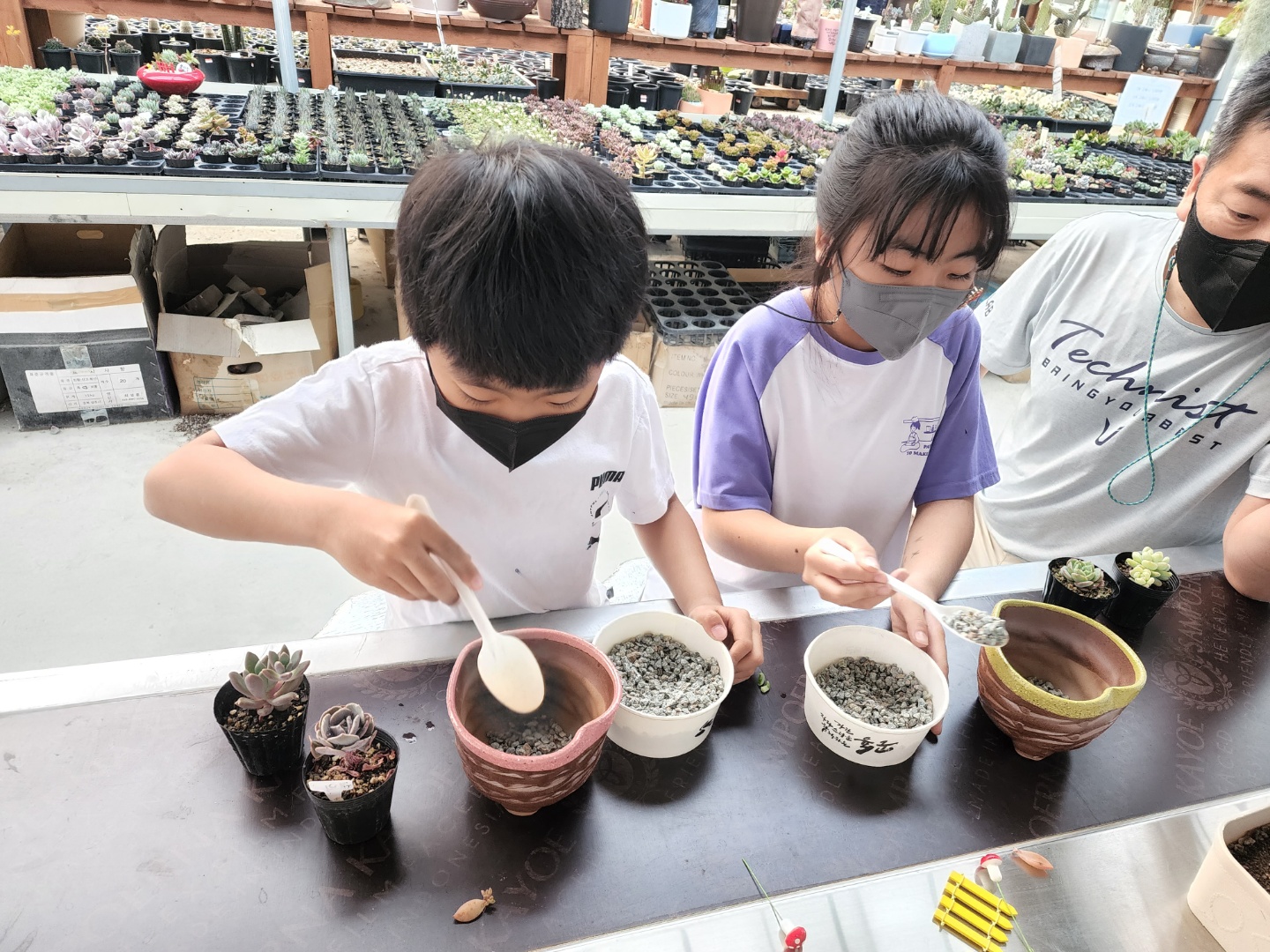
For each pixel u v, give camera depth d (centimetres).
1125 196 321
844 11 340
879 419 107
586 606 109
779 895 63
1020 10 415
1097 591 96
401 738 71
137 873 59
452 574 62
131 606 194
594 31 328
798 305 105
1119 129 420
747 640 81
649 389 96
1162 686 89
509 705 63
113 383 247
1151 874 69
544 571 99
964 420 111
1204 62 413
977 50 381
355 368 82
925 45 381
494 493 87
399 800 66
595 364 66
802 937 59
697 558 96
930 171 78
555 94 388
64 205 204
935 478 112
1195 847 71
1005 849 69
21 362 237
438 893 60
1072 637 81
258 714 64
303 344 254
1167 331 119
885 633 84
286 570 210
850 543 85
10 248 260
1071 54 397
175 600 197
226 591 202
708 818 68
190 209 214
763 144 327
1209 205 104
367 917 58
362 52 400
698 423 112
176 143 231
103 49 355
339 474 84
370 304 333
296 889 59
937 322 91
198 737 70
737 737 76
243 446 74
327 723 66
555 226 58
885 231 82
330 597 204
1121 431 125
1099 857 69
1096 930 64
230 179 213
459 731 61
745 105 478
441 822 65
